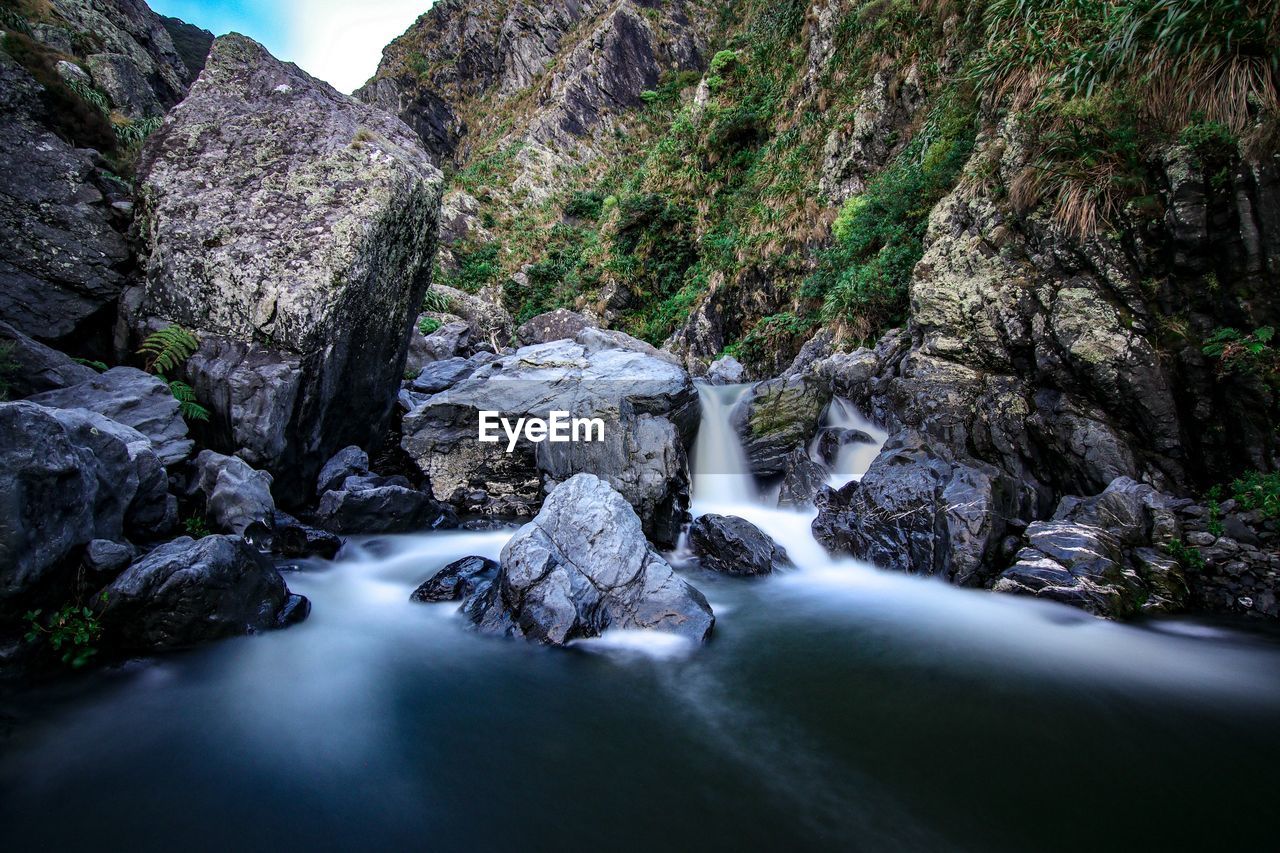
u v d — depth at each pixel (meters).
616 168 47.41
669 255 26.92
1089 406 7.10
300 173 7.49
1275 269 6.14
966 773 3.46
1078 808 3.18
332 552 6.75
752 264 20.47
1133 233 7.06
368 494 7.57
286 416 6.84
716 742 3.79
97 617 4.09
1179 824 3.06
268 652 4.63
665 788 3.36
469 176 46.62
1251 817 3.10
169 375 6.84
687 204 27.02
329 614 5.43
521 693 4.32
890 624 5.48
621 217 28.44
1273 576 5.28
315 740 3.73
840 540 7.11
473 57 64.44
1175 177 6.70
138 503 5.15
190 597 4.32
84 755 3.47
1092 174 7.38
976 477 6.56
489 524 8.48
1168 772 3.46
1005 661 4.76
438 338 16.66
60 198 6.89
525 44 61.53
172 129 7.61
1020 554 5.92
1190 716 3.99
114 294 7.02
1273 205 6.13
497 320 25.86
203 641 4.40
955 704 4.18
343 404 8.05
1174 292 6.79
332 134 7.87
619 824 3.10
